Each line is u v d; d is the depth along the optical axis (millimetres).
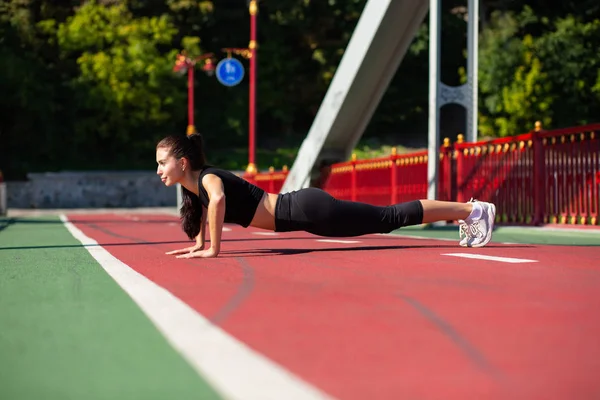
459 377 1782
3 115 51250
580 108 48969
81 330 2439
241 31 58188
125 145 52844
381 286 3434
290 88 57438
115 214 32406
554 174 10781
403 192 14430
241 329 2398
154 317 2635
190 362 1958
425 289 3305
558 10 52625
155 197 47812
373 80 14836
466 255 5152
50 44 51500
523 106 46250
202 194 5438
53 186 46219
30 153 51656
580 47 48375
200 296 3158
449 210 5883
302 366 1896
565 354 2012
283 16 56156
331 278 3801
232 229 12406
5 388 1723
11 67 47500
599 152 9828
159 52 51719
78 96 48219
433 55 12672
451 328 2381
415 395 1631
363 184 16250
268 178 23875
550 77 48594
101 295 3293
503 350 2062
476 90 12992
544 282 3541
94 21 49438
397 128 59875
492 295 3094
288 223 5453
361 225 5531
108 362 1974
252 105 27219
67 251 6500
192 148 5422
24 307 2969
